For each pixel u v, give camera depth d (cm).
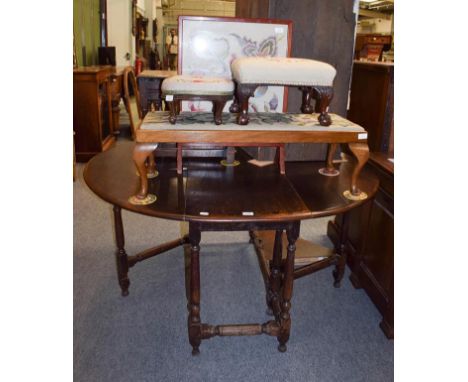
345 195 141
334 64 174
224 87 132
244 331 156
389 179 175
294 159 178
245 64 130
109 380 147
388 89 191
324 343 167
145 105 255
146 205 128
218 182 149
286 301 152
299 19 166
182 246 240
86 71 366
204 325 155
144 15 920
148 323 176
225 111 170
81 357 157
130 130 526
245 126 135
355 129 138
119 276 190
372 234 192
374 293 188
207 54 164
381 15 863
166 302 190
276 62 132
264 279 204
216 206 129
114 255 229
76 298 191
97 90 373
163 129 128
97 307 185
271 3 163
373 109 205
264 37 164
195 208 127
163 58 1120
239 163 169
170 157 172
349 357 160
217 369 153
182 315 182
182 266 220
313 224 277
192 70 165
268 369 154
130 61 731
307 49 170
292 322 180
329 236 256
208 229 132
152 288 200
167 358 158
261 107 172
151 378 148
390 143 199
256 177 155
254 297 196
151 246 241
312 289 205
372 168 188
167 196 135
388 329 170
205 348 163
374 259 191
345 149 217
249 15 198
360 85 220
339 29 170
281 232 173
